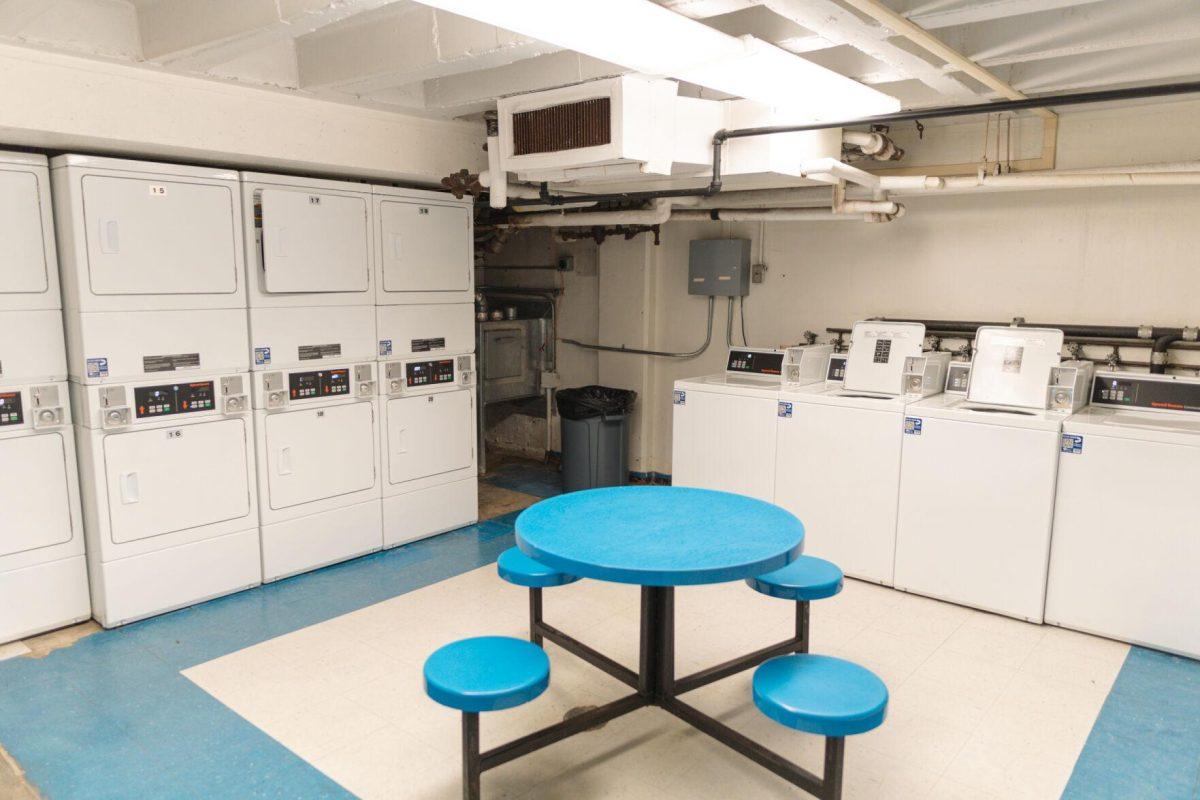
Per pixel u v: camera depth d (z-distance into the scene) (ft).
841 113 10.79
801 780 7.52
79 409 11.59
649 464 20.21
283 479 13.69
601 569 7.27
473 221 17.34
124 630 11.89
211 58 10.14
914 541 13.24
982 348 13.70
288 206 13.04
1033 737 9.19
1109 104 13.07
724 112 11.77
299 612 12.57
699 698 10.05
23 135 10.46
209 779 8.43
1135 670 10.80
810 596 9.07
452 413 16.34
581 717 8.53
